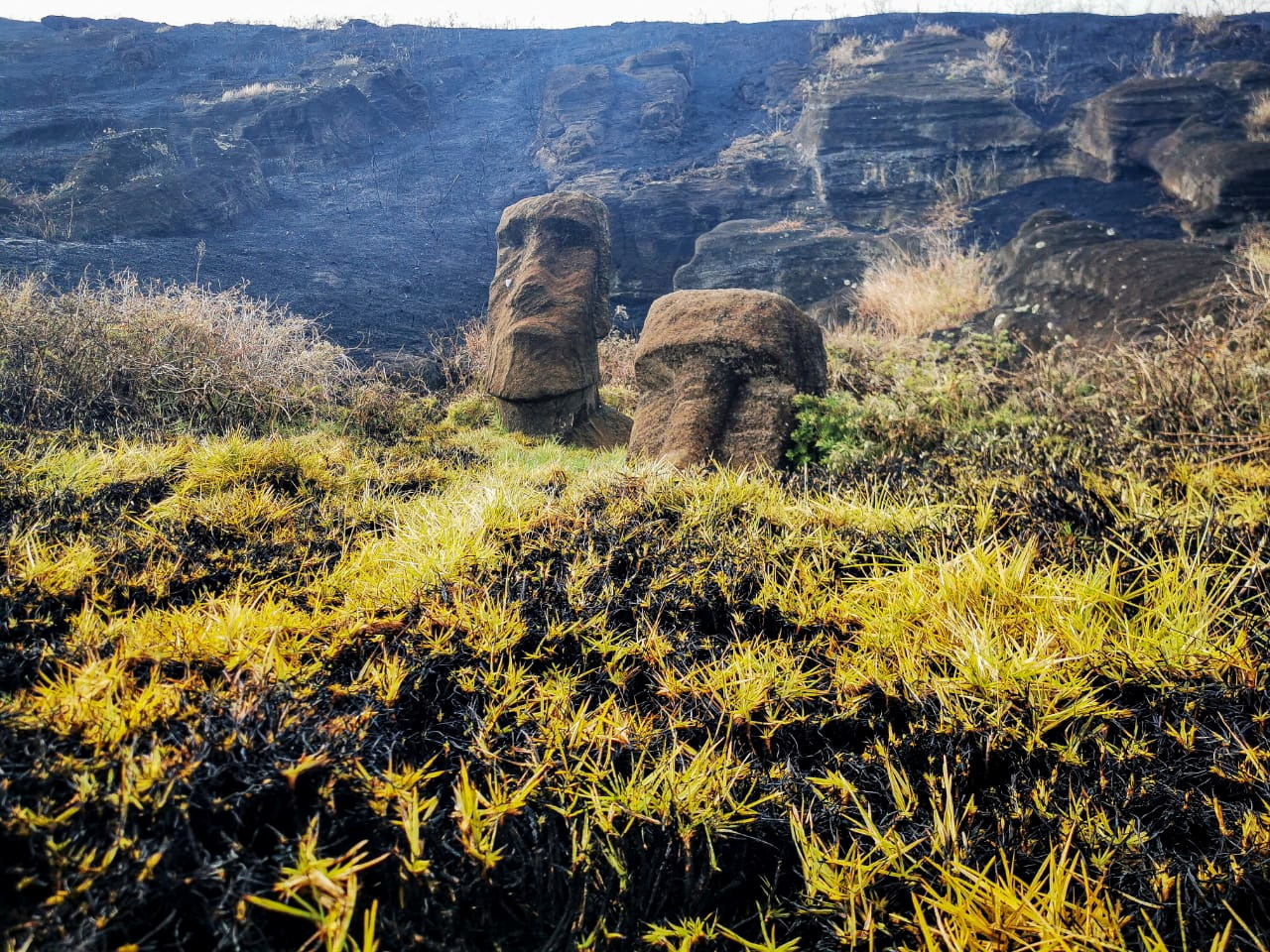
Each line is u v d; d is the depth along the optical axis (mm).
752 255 14500
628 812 1521
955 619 2094
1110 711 1743
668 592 2383
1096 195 13883
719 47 30656
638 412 5180
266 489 3346
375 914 1245
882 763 1748
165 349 6711
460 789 1498
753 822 1589
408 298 14008
